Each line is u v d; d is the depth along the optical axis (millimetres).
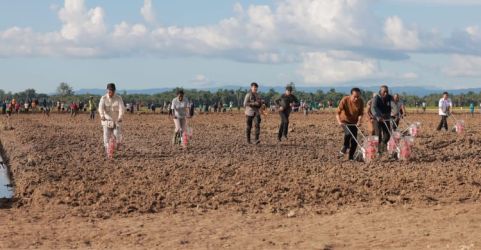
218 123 44062
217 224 10820
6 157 23000
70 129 36938
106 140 19750
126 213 11789
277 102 24875
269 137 27672
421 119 49781
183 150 21578
